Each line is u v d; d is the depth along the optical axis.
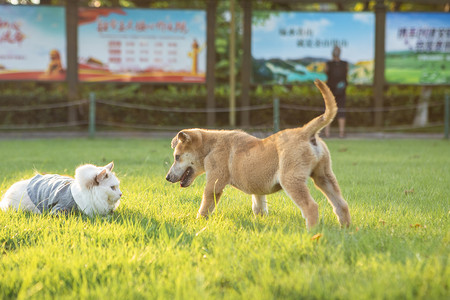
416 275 3.57
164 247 4.48
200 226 5.29
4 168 9.78
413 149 14.41
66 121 18.89
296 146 4.98
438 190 7.61
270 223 5.56
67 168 9.67
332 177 5.22
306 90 21.03
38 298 3.53
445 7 23.52
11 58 18.59
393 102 19.86
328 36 19.22
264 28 19.11
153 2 26.11
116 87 23.97
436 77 19.52
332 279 3.68
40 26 18.58
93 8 18.67
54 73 18.77
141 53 18.95
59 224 5.32
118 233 4.94
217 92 20.77
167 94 19.31
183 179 6.02
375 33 19.19
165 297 3.45
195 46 19.02
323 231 4.64
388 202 6.76
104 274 3.90
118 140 16.95
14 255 4.39
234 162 5.58
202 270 3.96
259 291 3.47
